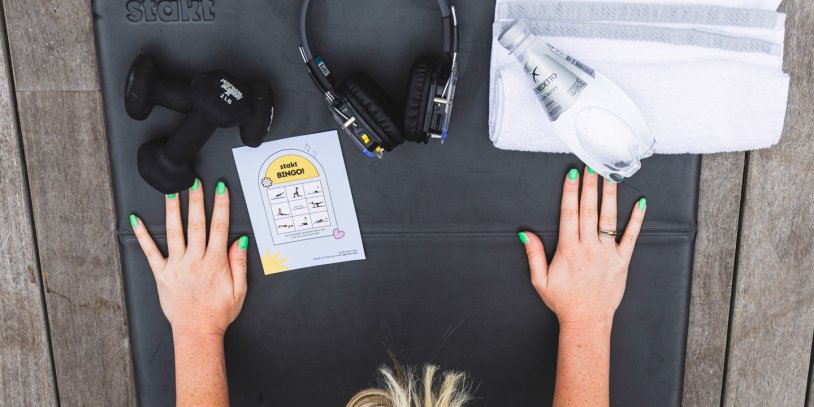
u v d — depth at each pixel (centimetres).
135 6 88
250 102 82
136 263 97
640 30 83
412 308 98
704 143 87
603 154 82
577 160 92
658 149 88
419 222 95
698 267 102
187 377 95
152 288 97
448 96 82
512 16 85
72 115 97
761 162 99
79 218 100
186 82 86
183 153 83
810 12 94
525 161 93
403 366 100
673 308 98
